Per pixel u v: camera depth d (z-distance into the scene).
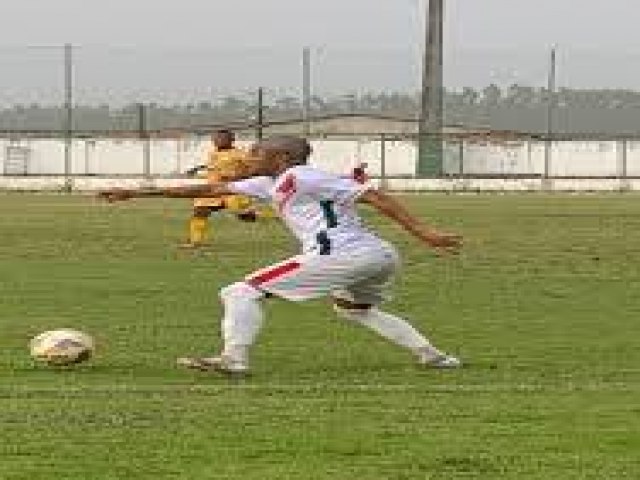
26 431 18.84
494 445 18.23
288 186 24.45
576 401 21.42
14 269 45.00
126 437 18.53
